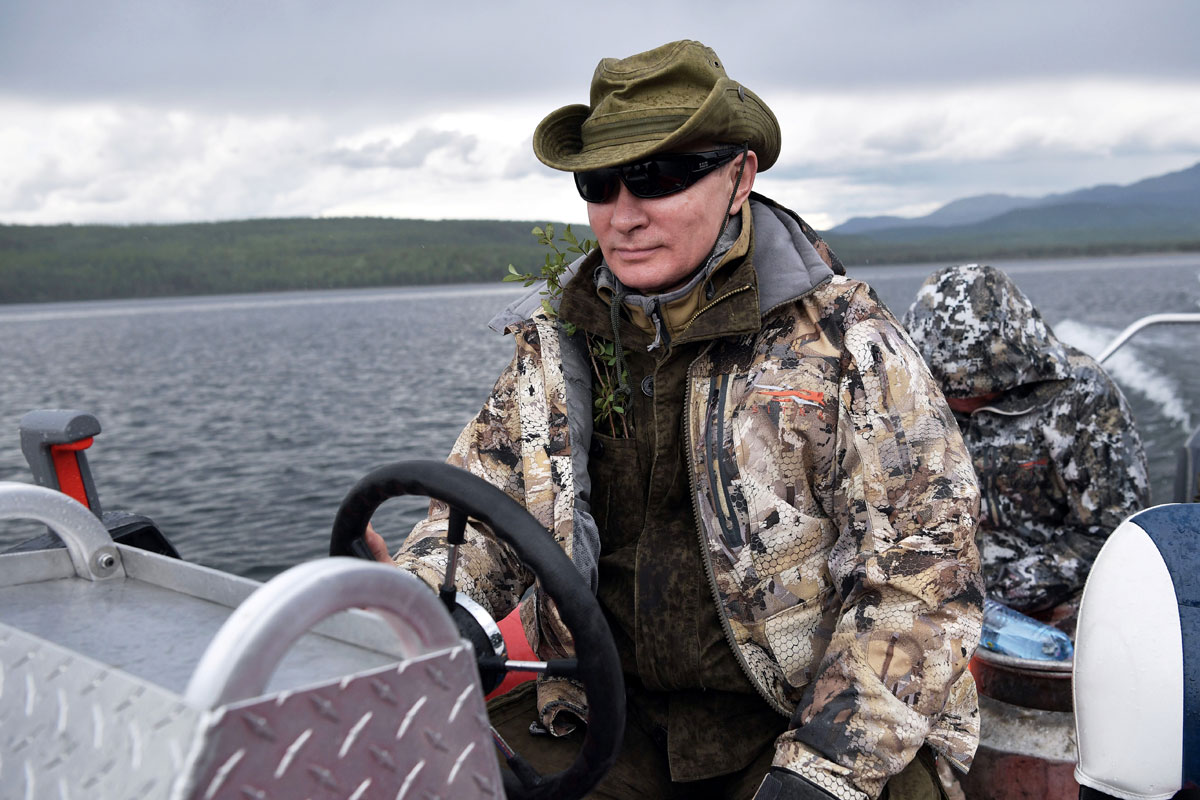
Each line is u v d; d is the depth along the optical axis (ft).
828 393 4.58
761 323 4.74
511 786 3.95
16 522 30.48
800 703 4.37
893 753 4.04
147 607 3.26
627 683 5.20
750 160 4.91
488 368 95.81
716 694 4.95
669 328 4.96
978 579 4.38
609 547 5.20
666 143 4.45
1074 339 94.53
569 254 5.28
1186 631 4.09
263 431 59.21
